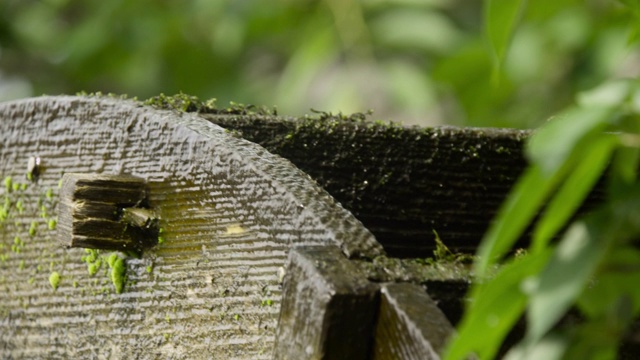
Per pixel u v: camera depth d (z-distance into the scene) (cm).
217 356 77
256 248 75
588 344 64
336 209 74
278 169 76
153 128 81
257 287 75
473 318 63
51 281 86
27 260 87
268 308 75
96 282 83
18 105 88
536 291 62
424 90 151
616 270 64
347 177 82
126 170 82
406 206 83
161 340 79
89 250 84
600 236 63
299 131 82
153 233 80
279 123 81
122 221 80
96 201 80
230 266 76
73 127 85
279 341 71
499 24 72
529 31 139
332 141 82
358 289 69
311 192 74
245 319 76
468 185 84
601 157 63
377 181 82
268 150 81
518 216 62
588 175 63
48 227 86
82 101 84
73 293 84
